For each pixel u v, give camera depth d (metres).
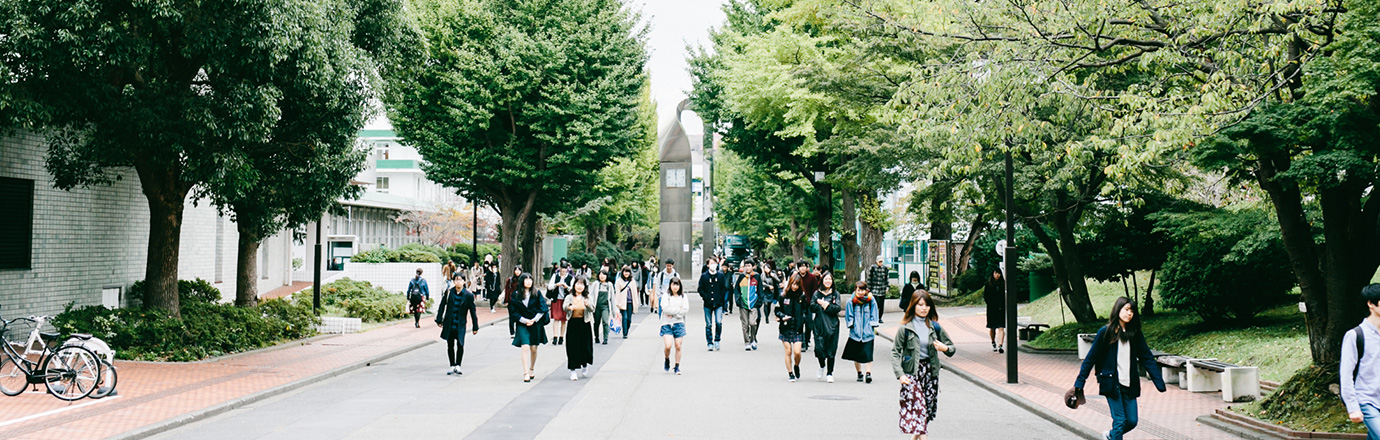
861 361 13.93
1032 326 21.94
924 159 19.28
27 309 17.25
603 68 34.19
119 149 14.98
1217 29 10.26
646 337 22.67
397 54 19.92
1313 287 11.12
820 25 28.70
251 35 14.24
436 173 35.25
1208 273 16.56
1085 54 10.93
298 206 19.34
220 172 14.97
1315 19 9.66
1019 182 16.27
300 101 16.95
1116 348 8.19
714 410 11.16
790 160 39.84
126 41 13.45
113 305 19.84
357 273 32.22
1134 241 19.83
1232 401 11.81
